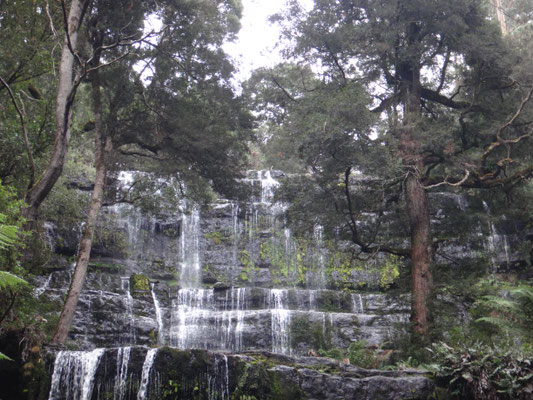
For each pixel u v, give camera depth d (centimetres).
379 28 1873
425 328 1606
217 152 1992
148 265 2780
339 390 1169
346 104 1634
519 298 1422
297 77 2186
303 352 2114
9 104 1655
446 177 1825
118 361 1169
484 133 1881
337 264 2858
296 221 1973
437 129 1830
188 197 2194
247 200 2195
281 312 2259
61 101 1458
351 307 2488
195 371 1167
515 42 1956
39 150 1689
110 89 1994
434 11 1819
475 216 2089
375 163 1633
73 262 2472
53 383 1133
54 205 2269
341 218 1848
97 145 1759
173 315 2292
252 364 1176
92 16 1844
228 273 2898
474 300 1702
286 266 2908
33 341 1177
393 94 1975
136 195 2366
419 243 1762
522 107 1736
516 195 2123
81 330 1992
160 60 2022
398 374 1220
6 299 1272
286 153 1883
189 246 2922
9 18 1650
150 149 2028
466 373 1159
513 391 1112
